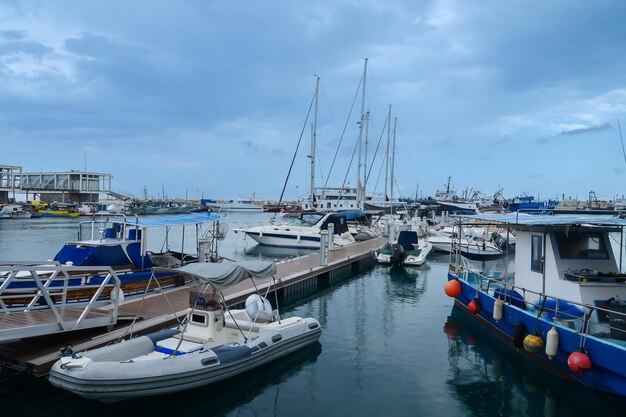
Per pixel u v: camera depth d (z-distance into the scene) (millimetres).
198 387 9258
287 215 64312
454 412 9102
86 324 10422
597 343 8555
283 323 12164
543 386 10305
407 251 28859
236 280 10781
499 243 31281
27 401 9031
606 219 11047
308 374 10953
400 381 10562
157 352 9719
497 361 11797
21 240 40312
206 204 95125
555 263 11023
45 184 95812
